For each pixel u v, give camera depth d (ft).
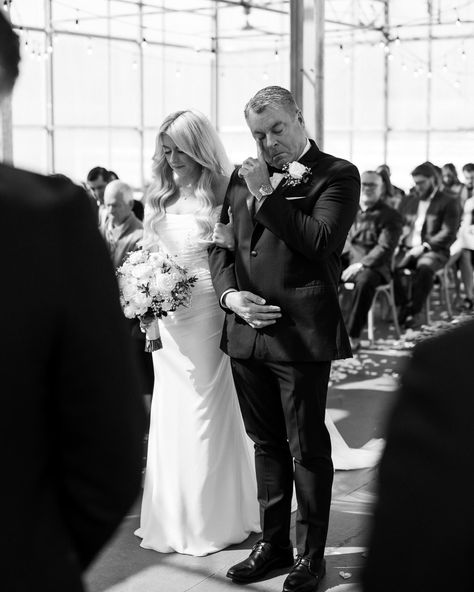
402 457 2.85
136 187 57.93
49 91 50.65
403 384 2.93
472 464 2.73
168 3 57.72
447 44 58.85
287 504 11.41
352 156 62.75
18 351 3.73
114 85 56.44
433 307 35.96
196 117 12.16
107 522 4.08
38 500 3.92
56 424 4.00
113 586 11.17
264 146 10.75
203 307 12.22
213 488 12.26
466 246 34.86
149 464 12.57
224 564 11.87
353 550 12.12
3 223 3.74
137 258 12.16
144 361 16.30
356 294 26.61
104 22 54.65
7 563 3.80
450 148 59.77
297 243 10.25
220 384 12.33
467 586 2.73
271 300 10.62
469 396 2.78
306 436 10.75
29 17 48.83
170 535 12.31
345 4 60.18
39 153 51.06
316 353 10.46
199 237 12.17
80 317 3.84
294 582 10.74
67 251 3.85
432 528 2.75
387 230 26.96
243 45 61.62
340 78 62.44
